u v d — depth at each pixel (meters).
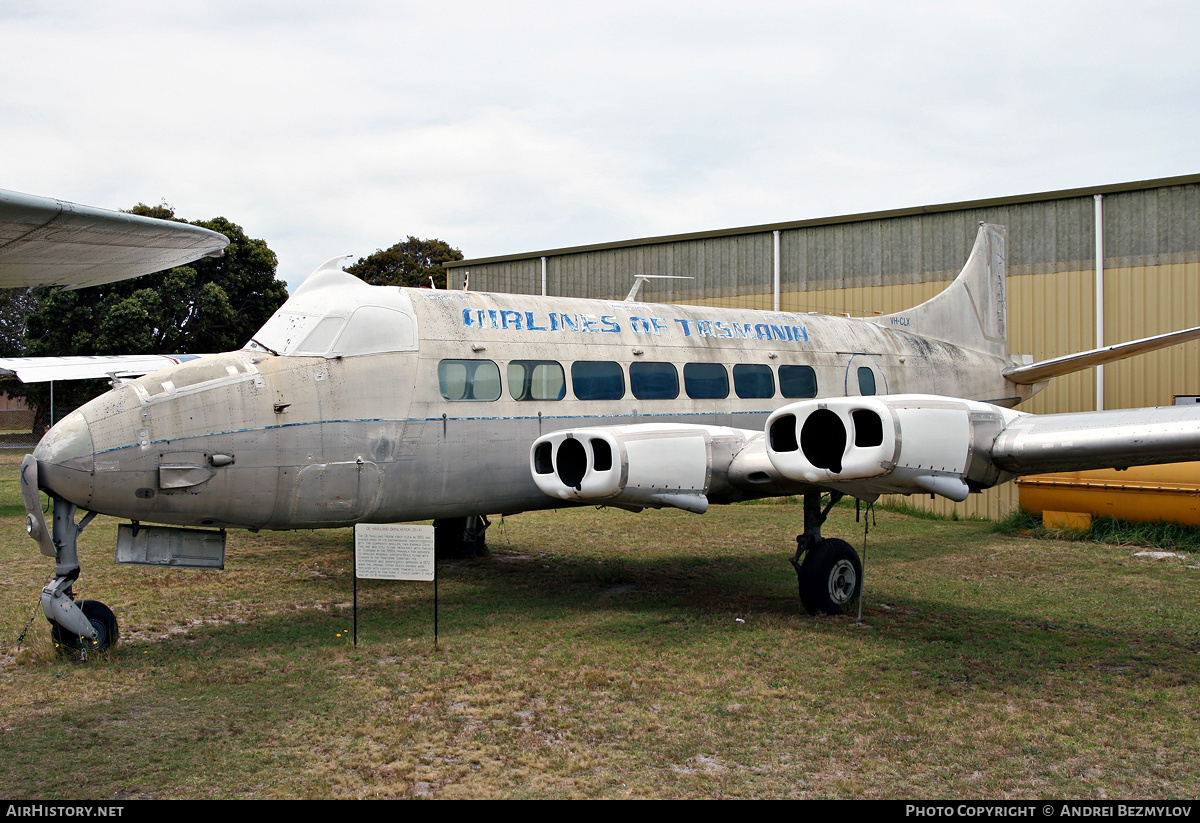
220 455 7.48
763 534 13.94
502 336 9.30
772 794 4.67
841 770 5.00
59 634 7.11
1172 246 15.93
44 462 6.84
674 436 8.12
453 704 6.05
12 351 44.56
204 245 8.73
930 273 18.22
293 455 7.84
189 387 7.44
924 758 5.17
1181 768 5.07
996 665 7.01
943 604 9.16
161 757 5.14
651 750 5.27
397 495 8.50
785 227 19.77
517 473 9.21
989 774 4.96
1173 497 12.66
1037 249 17.20
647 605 9.12
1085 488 13.46
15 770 4.96
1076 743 5.43
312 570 10.97
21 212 6.54
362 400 8.20
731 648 7.46
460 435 8.75
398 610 8.84
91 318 32.31
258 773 4.92
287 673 6.73
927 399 7.24
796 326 12.11
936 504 17.09
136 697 6.18
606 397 9.87
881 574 10.73
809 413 7.43
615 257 21.97
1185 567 11.14
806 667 6.93
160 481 7.25
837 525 15.11
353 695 6.22
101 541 12.84
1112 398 16.58
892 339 13.20
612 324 10.31
